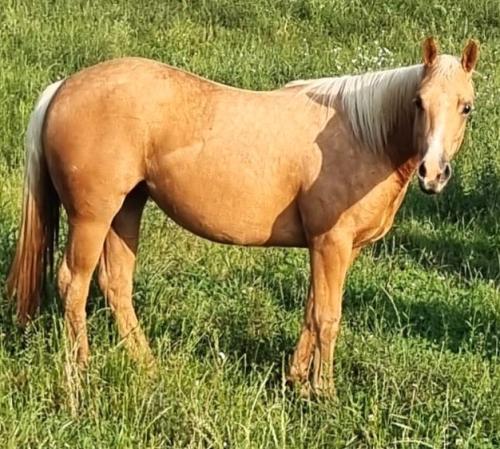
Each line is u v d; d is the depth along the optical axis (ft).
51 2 42.01
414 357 19.24
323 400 17.89
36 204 18.51
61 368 17.40
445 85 16.43
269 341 19.92
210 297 21.65
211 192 17.72
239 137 17.65
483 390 18.17
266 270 23.30
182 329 19.53
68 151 17.72
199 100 17.84
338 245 17.78
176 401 16.98
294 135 17.70
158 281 21.56
